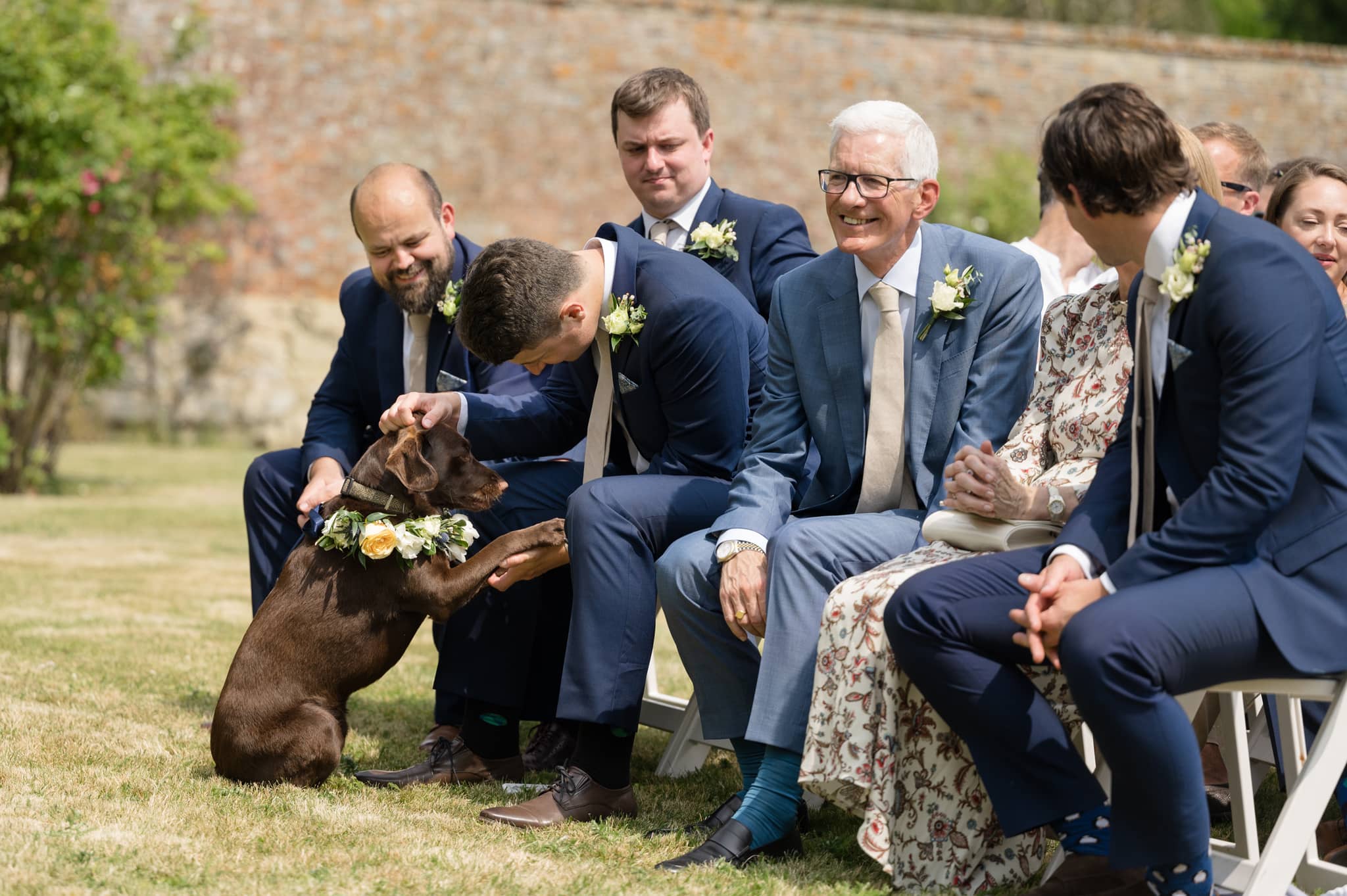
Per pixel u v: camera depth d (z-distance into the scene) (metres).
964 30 17.50
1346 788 3.26
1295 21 24.88
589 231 17.16
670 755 4.28
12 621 6.27
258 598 4.56
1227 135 4.27
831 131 3.44
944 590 2.83
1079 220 2.80
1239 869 2.79
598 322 3.74
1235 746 2.97
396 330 4.55
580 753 3.52
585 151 17.08
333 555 3.76
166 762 3.83
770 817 3.14
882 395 3.50
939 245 3.53
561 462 4.15
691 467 3.77
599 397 3.85
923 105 17.48
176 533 10.02
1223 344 2.63
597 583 3.48
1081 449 3.26
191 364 16.92
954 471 3.13
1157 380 2.79
